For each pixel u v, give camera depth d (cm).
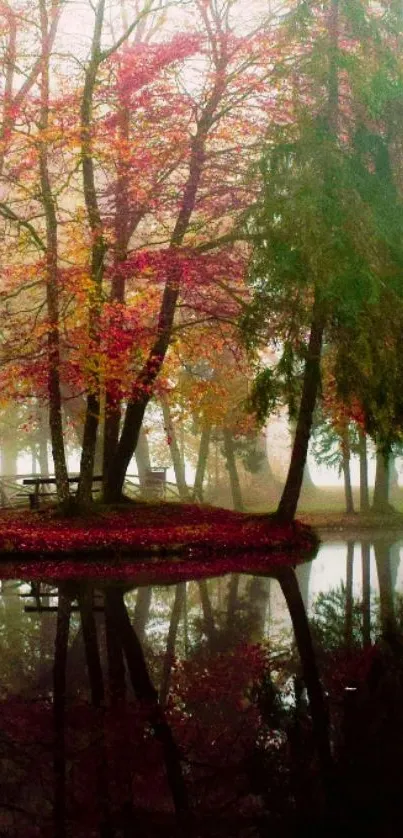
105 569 1667
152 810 466
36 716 634
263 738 584
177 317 2745
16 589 1356
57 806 475
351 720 622
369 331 1797
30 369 2067
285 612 1109
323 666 786
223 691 700
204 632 965
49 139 1897
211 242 2080
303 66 1836
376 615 1084
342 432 2598
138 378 2170
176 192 2128
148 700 675
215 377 2933
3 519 2144
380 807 468
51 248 2045
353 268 1727
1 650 862
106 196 2152
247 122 2030
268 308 1908
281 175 1811
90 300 1950
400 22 1883
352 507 3447
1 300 2127
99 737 587
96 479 2417
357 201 1753
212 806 472
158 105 2006
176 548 1873
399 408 2000
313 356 1973
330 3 1855
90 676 753
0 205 2069
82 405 3238
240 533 2016
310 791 487
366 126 1888
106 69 2053
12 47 2084
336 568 1683
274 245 1780
